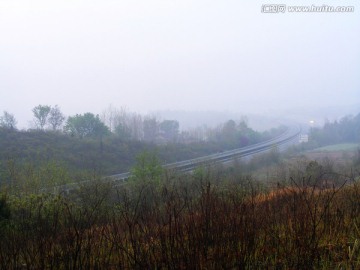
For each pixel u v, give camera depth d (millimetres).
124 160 37406
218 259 3633
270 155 35281
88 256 3596
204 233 3865
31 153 32562
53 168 18609
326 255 4219
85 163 33688
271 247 4223
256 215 4559
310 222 4469
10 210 7129
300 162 23141
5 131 37469
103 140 41812
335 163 28172
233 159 34031
